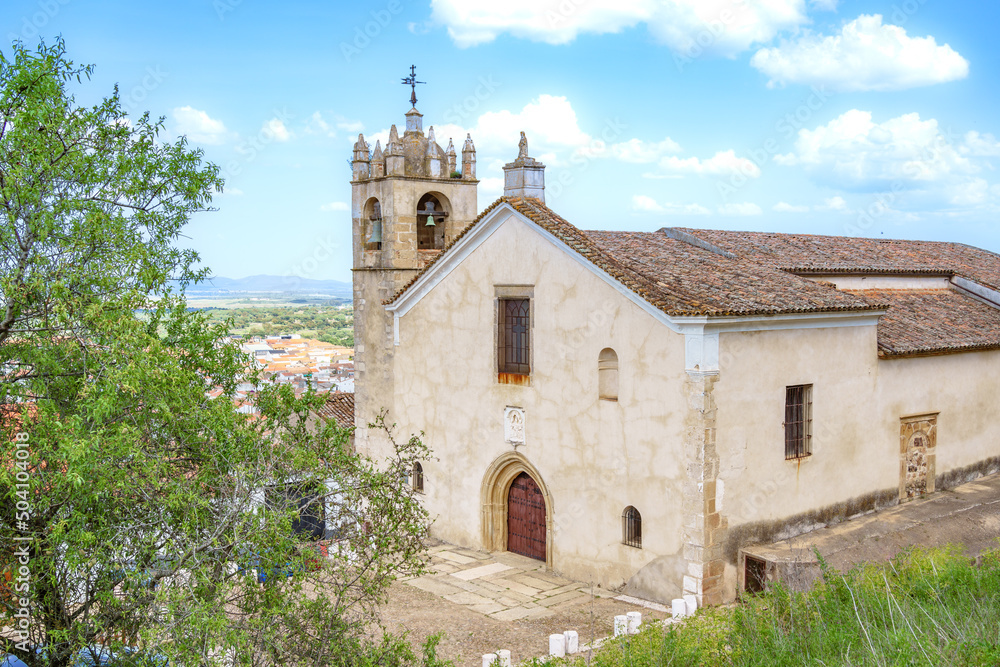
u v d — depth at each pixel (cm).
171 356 1149
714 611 1442
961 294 2752
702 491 1645
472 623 1673
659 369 1716
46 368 1149
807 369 1861
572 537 1931
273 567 1148
